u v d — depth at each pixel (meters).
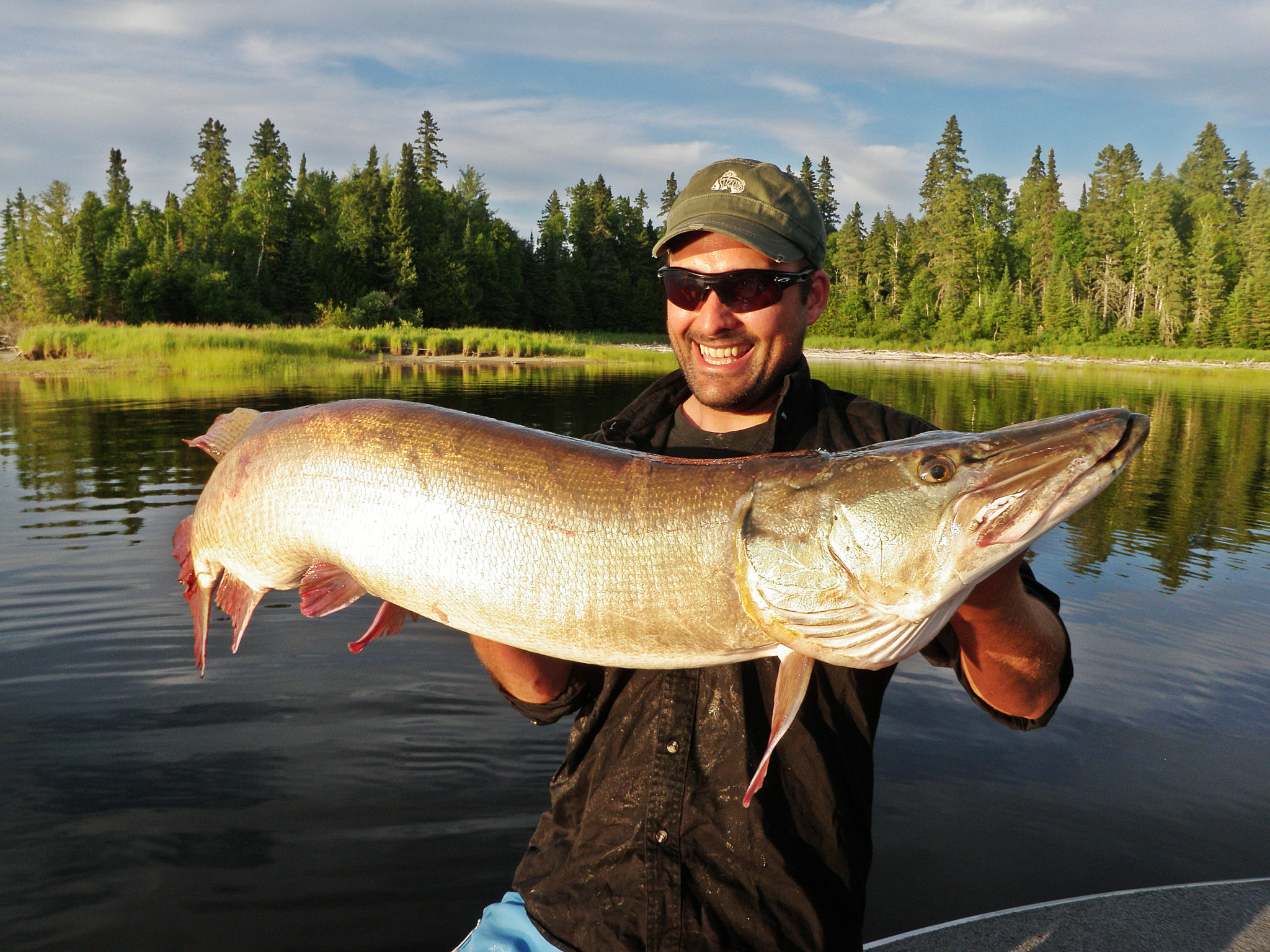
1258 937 2.67
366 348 43.09
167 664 4.91
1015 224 108.19
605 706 1.80
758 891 1.58
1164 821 3.54
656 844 1.63
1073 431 1.62
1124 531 8.84
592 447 1.88
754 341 1.89
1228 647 5.45
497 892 3.06
